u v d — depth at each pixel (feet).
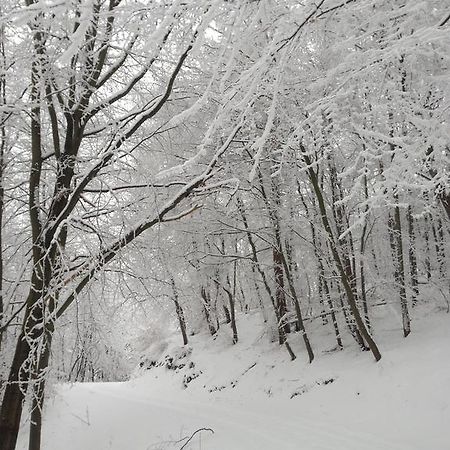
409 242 39.27
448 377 28.25
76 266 21.58
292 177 38.17
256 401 40.01
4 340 29.45
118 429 41.27
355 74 13.12
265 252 49.78
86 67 20.49
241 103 12.37
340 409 31.68
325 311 41.75
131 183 23.56
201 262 45.29
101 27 19.02
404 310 36.37
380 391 30.91
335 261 34.91
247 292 58.59
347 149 30.68
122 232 22.40
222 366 50.49
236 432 32.86
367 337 34.37
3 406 21.03
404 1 14.43
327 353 40.83
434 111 13.35
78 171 24.80
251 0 11.10
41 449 38.88
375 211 37.29
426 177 17.81
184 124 28.19
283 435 29.86
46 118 23.88
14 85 21.12
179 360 58.65
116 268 23.44
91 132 23.13
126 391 55.72
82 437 41.19
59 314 20.86
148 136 23.50
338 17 14.35
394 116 15.76
